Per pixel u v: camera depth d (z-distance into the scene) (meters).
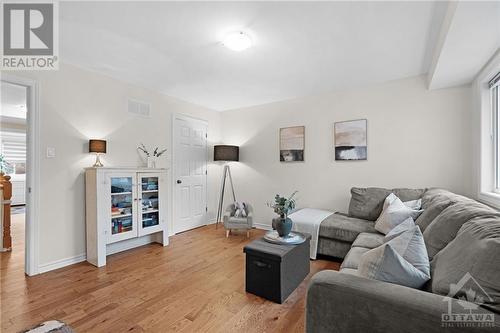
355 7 1.78
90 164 2.95
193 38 2.22
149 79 3.26
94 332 1.60
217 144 4.95
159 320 1.73
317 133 3.84
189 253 3.11
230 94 3.90
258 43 2.30
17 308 1.87
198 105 4.51
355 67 2.85
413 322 0.85
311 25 2.01
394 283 1.08
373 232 2.54
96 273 2.51
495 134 2.35
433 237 1.47
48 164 2.60
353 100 3.54
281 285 1.94
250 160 4.58
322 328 1.05
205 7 1.79
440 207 1.79
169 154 3.95
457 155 2.85
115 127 3.21
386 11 1.83
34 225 2.48
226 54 2.54
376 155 3.35
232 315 1.79
